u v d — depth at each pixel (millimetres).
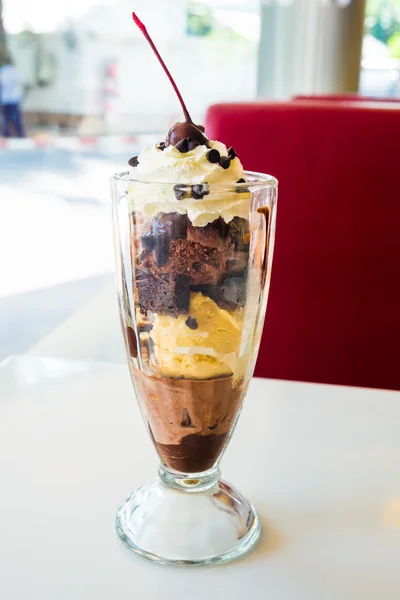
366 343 758
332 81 1442
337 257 732
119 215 351
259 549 366
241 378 375
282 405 517
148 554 355
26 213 1569
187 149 362
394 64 1507
